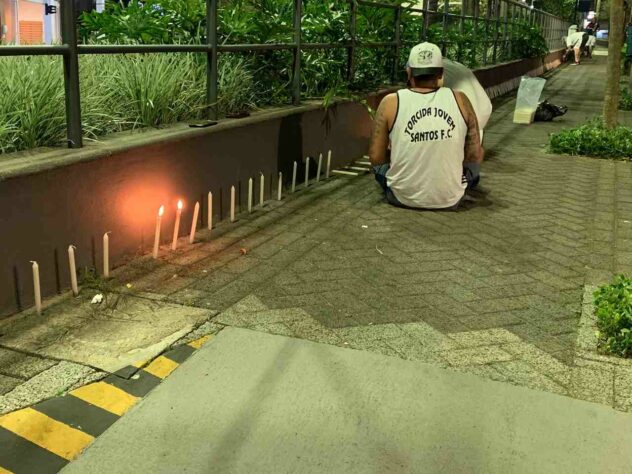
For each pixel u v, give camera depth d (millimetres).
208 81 5434
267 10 7363
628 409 2965
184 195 4973
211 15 5316
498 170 7781
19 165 3572
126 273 4277
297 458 2605
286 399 2967
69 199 3896
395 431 2777
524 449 2691
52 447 2639
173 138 4730
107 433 2709
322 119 7055
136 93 5117
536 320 3816
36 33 7195
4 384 3006
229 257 4648
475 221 5672
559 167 8039
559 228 5539
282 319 3713
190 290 4062
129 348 3348
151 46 4621
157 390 3002
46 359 3227
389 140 5922
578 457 2654
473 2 15867
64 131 4301
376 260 4684
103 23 6547
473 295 4137
